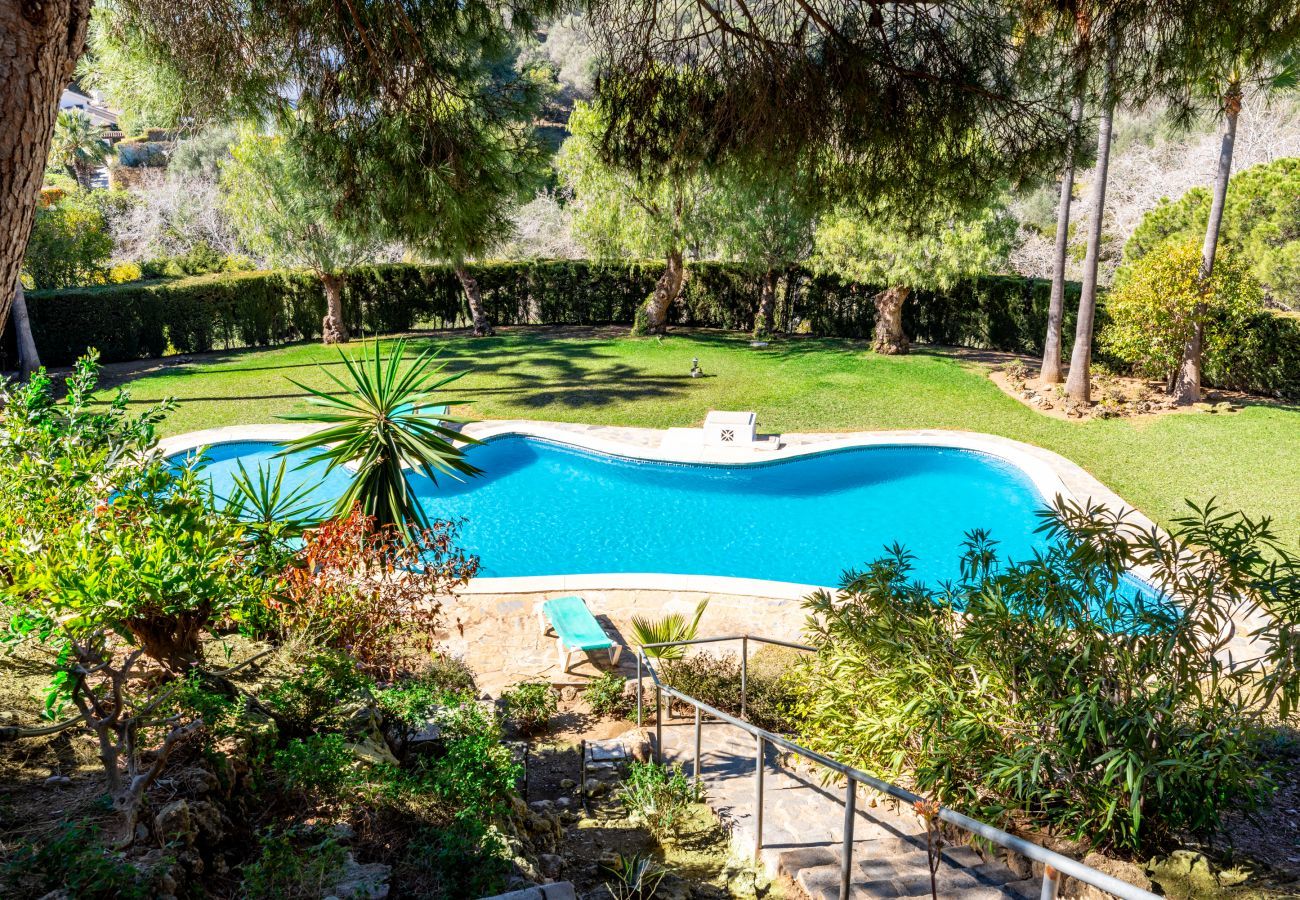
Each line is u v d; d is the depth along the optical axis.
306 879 3.22
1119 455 14.98
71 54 2.26
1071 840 4.41
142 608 4.07
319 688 4.98
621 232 22.78
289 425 17.11
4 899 2.62
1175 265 16.78
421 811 4.06
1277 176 18.53
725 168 5.76
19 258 2.19
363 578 6.68
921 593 5.64
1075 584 5.07
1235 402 17.22
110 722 3.32
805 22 5.22
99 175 40.66
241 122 5.61
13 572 3.96
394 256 29.00
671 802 5.56
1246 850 4.77
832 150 5.63
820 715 5.82
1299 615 4.58
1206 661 4.76
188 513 4.34
